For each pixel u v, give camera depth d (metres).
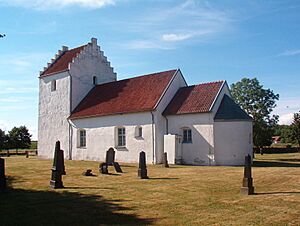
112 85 36.62
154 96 30.62
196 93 30.30
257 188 14.29
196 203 11.23
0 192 13.32
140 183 16.19
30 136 65.19
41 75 40.00
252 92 49.47
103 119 32.78
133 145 30.31
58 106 37.50
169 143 28.81
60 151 15.33
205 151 27.83
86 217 9.52
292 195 12.36
